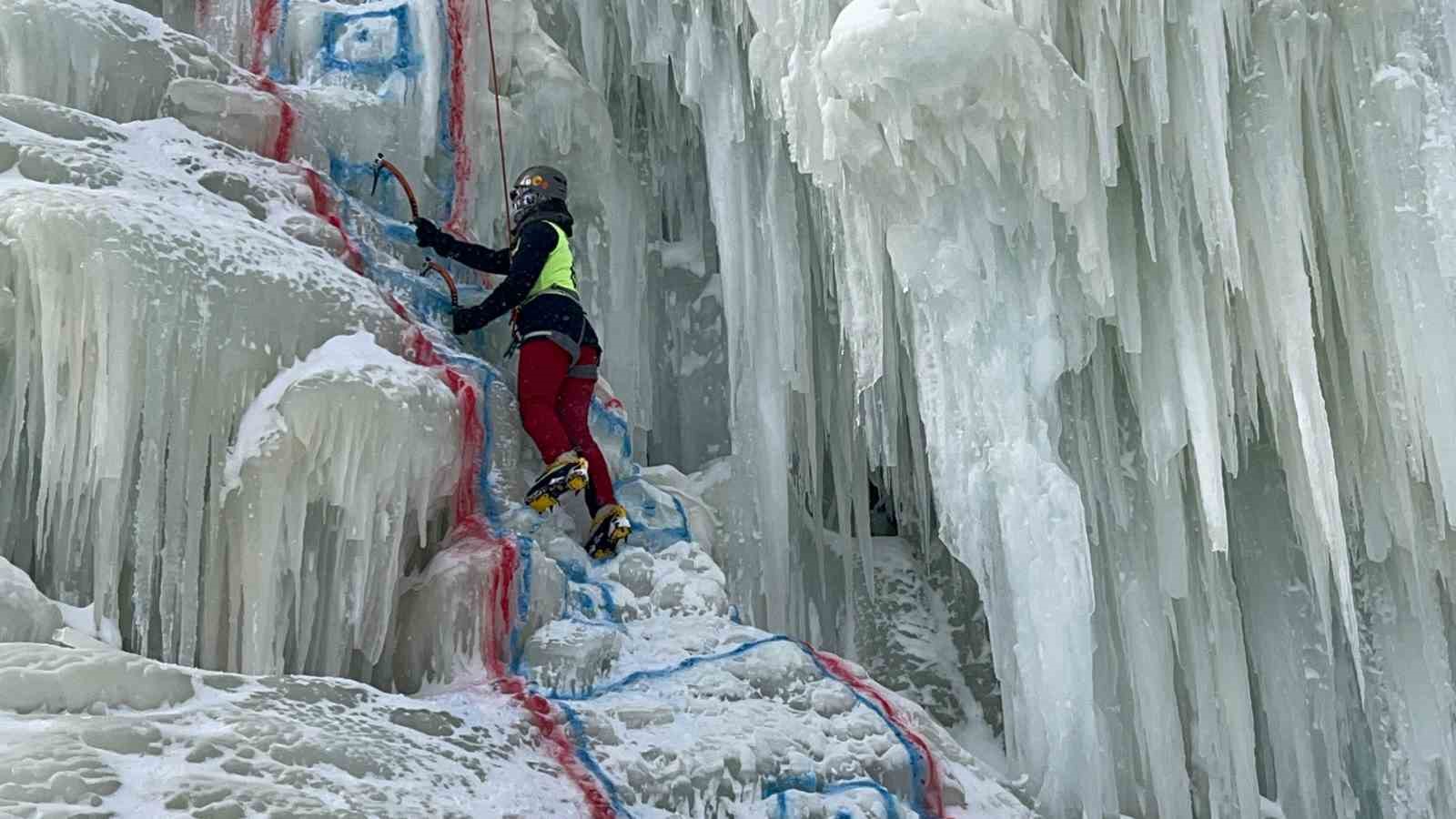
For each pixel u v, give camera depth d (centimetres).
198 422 325
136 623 305
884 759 368
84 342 309
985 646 584
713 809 326
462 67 525
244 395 339
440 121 512
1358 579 513
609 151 575
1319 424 440
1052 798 428
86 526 308
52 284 304
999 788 404
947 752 408
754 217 557
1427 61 448
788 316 545
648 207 632
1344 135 462
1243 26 453
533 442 438
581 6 595
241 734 248
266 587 321
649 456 601
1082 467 490
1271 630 515
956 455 469
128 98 419
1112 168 437
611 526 421
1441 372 434
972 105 440
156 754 230
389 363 368
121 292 309
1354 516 498
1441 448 434
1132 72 452
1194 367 454
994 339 466
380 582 349
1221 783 488
